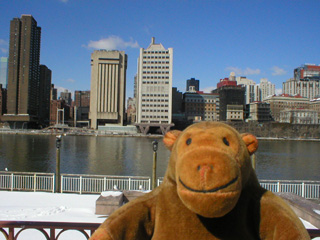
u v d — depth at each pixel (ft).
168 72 473.26
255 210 6.12
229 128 6.56
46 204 32.35
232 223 5.99
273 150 230.07
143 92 473.67
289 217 5.82
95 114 586.45
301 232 5.61
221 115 584.40
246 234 6.01
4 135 391.86
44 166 121.29
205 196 4.93
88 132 472.44
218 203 4.95
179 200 6.23
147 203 6.69
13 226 10.65
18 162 132.26
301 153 203.62
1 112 642.22
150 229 6.54
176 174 5.76
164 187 6.68
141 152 187.11
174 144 6.89
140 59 476.95
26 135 403.54
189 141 6.15
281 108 640.58
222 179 5.01
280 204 6.12
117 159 149.59
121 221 6.32
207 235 5.97
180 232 6.05
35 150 189.57
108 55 593.01
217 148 5.62
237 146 6.05
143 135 423.64
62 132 457.27
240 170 5.65
